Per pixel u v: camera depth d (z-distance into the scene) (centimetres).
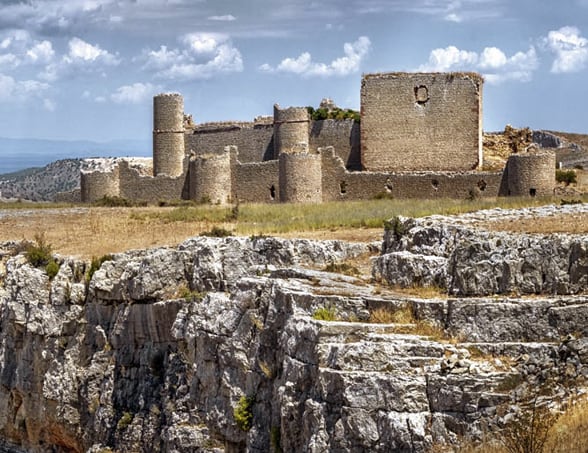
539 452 2814
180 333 4562
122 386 4969
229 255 4719
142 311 4941
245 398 3903
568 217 4559
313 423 3123
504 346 3142
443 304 3325
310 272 4022
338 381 3086
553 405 3017
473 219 4656
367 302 3450
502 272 3481
